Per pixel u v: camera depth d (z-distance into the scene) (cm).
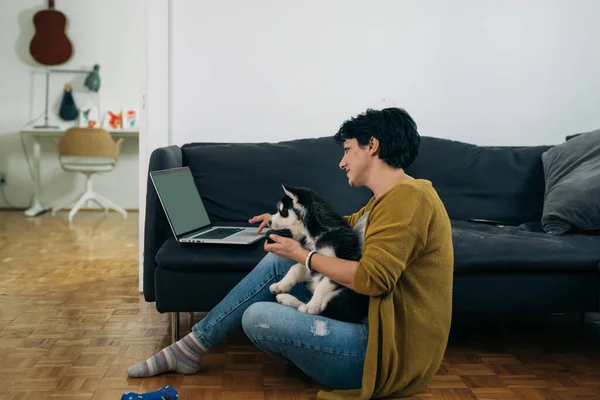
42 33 682
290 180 293
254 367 216
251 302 195
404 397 185
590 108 347
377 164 172
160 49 330
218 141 341
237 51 337
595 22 342
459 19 339
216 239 233
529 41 342
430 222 166
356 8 338
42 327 263
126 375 206
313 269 172
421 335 169
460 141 344
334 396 173
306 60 339
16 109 694
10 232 529
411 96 342
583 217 254
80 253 438
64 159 687
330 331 171
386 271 158
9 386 195
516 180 299
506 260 227
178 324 239
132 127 688
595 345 250
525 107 345
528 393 197
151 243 247
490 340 255
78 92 696
